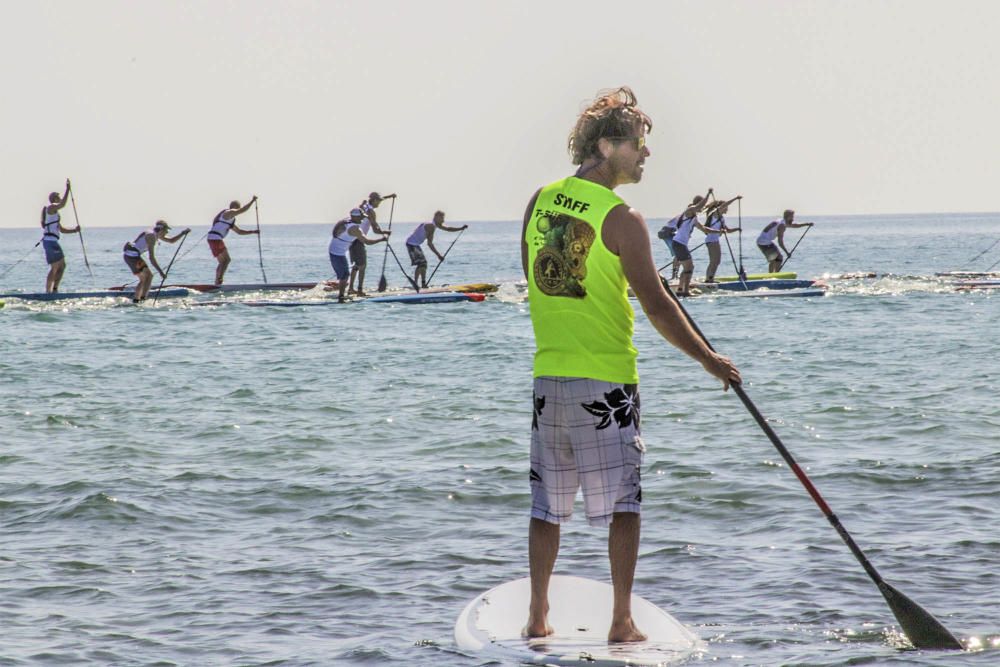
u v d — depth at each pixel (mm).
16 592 20719
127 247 87562
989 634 17688
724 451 32625
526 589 18547
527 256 16438
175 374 51344
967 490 27391
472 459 32281
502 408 41188
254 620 19141
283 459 32594
